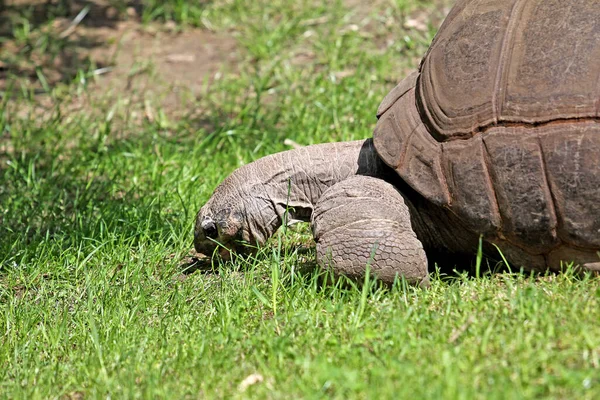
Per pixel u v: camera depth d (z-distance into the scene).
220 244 11.70
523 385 7.59
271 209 11.59
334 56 19.83
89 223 13.41
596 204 9.38
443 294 9.89
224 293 10.66
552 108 9.56
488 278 10.27
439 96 10.30
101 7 23.72
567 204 9.47
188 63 20.73
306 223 13.17
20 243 13.00
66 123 18.12
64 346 10.04
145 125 17.86
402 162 10.38
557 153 9.45
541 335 8.35
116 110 18.53
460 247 10.84
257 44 20.61
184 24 22.50
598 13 9.84
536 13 10.16
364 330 9.02
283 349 8.79
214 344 9.34
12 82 19.27
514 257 10.14
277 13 22.50
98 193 14.95
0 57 21.23
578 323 8.50
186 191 14.50
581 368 7.85
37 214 14.19
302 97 18.16
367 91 17.97
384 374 7.92
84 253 12.65
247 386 8.30
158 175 15.24
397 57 19.69
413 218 10.86
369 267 9.97
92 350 9.62
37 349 10.05
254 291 10.15
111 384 8.70
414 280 10.10
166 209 14.02
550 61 9.73
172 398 8.27
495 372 7.79
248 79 19.39
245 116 17.31
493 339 8.46
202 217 11.84
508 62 9.98
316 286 10.36
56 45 21.66
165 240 12.95
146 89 19.61
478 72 10.09
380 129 10.79
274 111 17.77
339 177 11.44
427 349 8.43
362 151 11.42
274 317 9.75
